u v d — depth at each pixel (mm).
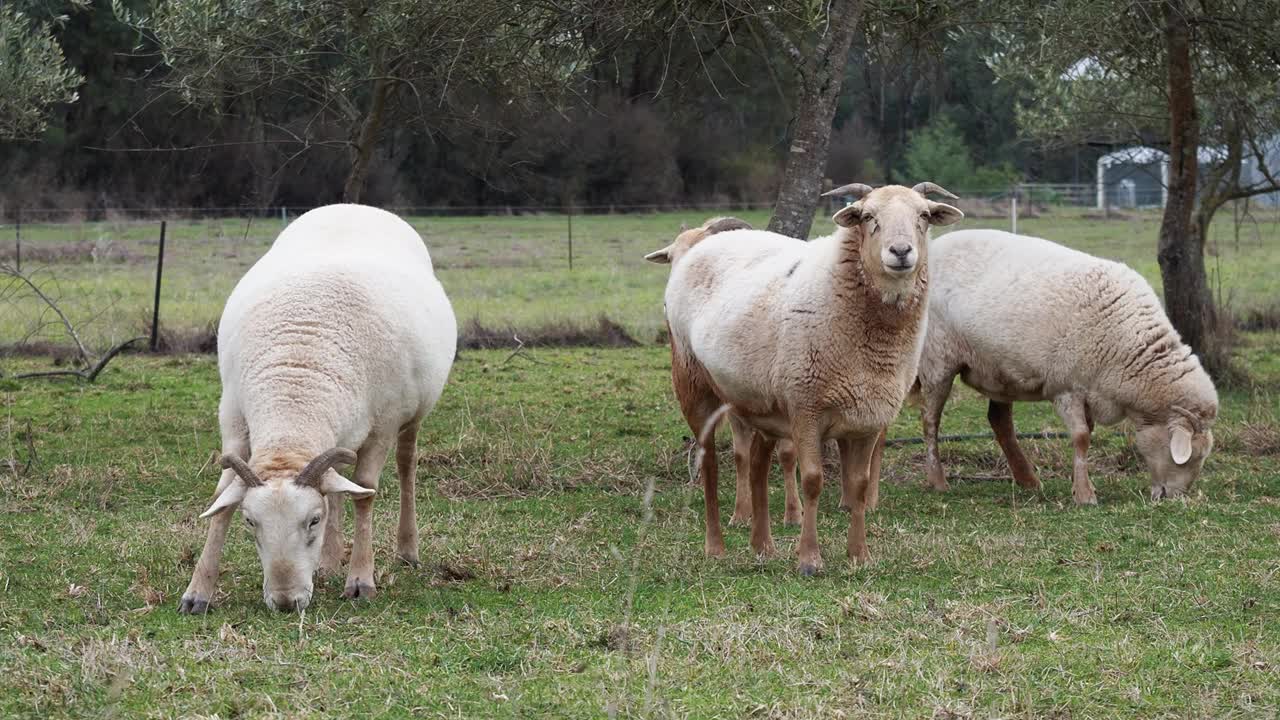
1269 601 6242
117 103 33594
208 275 24438
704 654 5363
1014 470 10008
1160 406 9352
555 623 5832
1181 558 7172
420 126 13867
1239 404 12961
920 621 5859
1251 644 5441
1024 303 9570
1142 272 25406
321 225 7609
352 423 6465
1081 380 9484
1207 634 5684
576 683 5004
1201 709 4695
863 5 11523
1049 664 5207
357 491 5941
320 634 5676
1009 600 6297
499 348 17203
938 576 6914
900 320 6836
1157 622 5867
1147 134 20266
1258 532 7855
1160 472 9492
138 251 28531
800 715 4621
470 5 11109
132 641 5477
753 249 7742
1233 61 13094
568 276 26375
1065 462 10789
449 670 5191
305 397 6238
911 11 11797
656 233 36312
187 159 35188
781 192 10641
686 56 12367
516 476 9766
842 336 6828
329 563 6875
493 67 12047
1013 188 46156
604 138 37312
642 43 12141
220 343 6910
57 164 37188
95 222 35094
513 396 13438
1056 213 43906
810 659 5301
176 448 10688
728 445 10688
